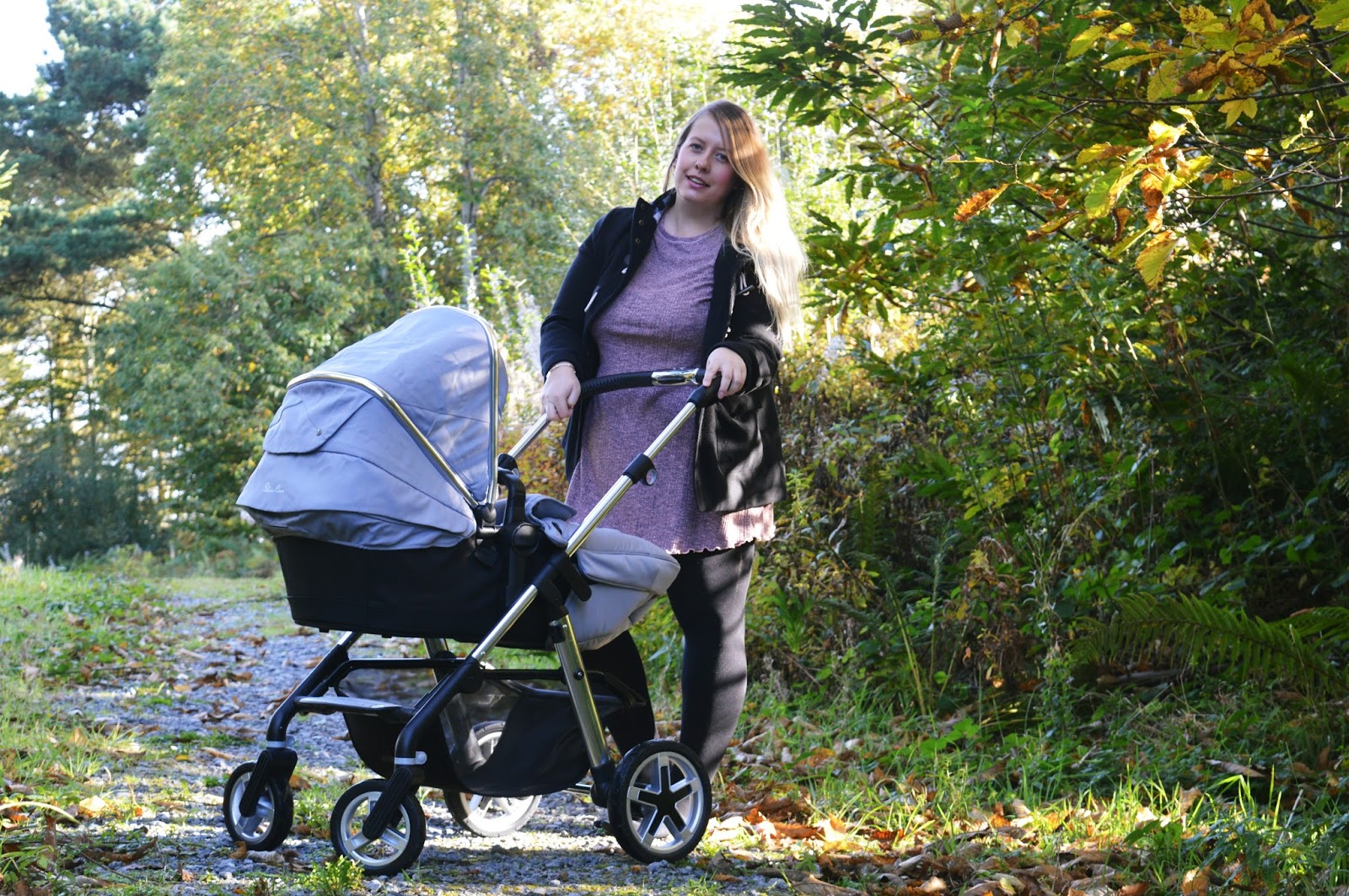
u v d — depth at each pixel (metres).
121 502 22.17
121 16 39.44
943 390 5.07
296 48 26.36
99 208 34.19
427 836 3.32
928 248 4.58
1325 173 3.38
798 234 7.09
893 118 4.56
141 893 2.60
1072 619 4.40
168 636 8.70
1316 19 2.38
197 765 4.30
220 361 24.98
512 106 24.83
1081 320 4.42
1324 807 3.25
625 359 3.41
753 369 3.18
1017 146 4.12
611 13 23.62
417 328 3.05
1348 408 4.49
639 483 3.31
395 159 26.48
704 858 3.12
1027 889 2.82
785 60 4.18
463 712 2.99
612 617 3.07
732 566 3.35
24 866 2.70
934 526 5.36
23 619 8.36
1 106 37.34
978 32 3.57
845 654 4.80
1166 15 3.70
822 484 5.71
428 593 2.87
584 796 3.34
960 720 4.34
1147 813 3.30
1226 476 4.77
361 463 2.77
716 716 3.30
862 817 3.55
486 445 2.95
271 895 2.61
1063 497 4.63
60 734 4.44
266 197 25.80
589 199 11.62
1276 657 3.59
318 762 4.46
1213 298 5.04
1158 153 2.71
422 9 25.47
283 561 2.94
